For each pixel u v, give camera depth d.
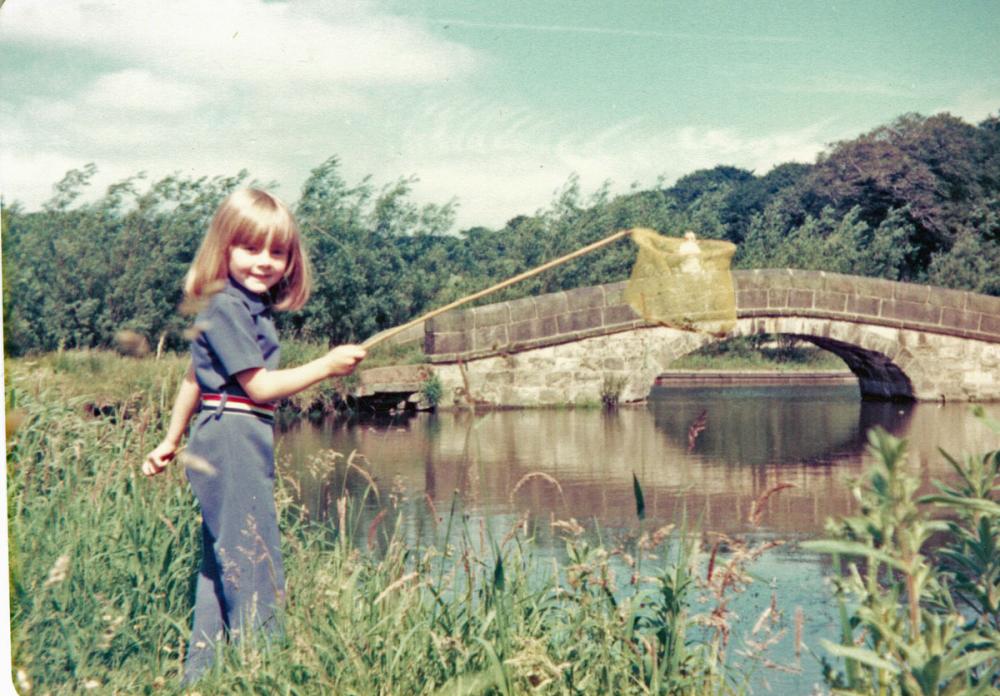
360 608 2.91
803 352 30.30
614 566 4.56
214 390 3.11
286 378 3.04
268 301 3.24
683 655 2.77
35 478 3.94
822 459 10.81
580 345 19.02
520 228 26.58
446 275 25.14
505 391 18.69
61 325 18.14
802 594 4.61
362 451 11.28
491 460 10.64
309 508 7.03
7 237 17.06
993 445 12.09
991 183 34.97
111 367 7.00
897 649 1.78
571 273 26.62
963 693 1.71
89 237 18.97
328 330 22.25
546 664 2.43
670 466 10.27
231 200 3.13
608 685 2.60
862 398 21.11
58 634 2.99
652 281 2.68
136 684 2.93
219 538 3.07
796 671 2.76
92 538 3.48
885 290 20.52
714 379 26.91
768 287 20.08
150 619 3.25
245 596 3.04
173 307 19.11
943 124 34.53
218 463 3.08
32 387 4.69
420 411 17.78
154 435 4.54
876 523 1.73
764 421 15.58
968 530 2.06
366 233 23.08
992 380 20.80
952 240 35.22
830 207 35.56
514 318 18.69
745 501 8.02
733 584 2.70
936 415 16.77
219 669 2.78
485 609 2.90
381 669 2.60
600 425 14.97
